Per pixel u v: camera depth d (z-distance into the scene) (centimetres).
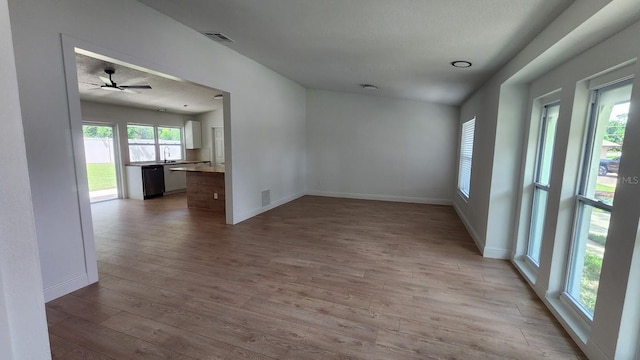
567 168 231
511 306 245
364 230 453
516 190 335
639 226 154
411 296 259
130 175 702
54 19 231
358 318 226
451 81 430
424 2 221
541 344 199
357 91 655
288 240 402
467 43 279
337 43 337
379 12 249
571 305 225
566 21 189
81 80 487
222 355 185
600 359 175
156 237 409
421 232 447
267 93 541
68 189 249
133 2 289
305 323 218
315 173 744
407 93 584
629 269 158
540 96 290
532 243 319
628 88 183
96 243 382
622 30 175
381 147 695
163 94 625
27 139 222
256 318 224
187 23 341
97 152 689
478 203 404
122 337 199
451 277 297
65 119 244
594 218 211
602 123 207
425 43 297
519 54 275
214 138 898
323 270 310
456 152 651
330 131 722
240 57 454
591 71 204
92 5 255
